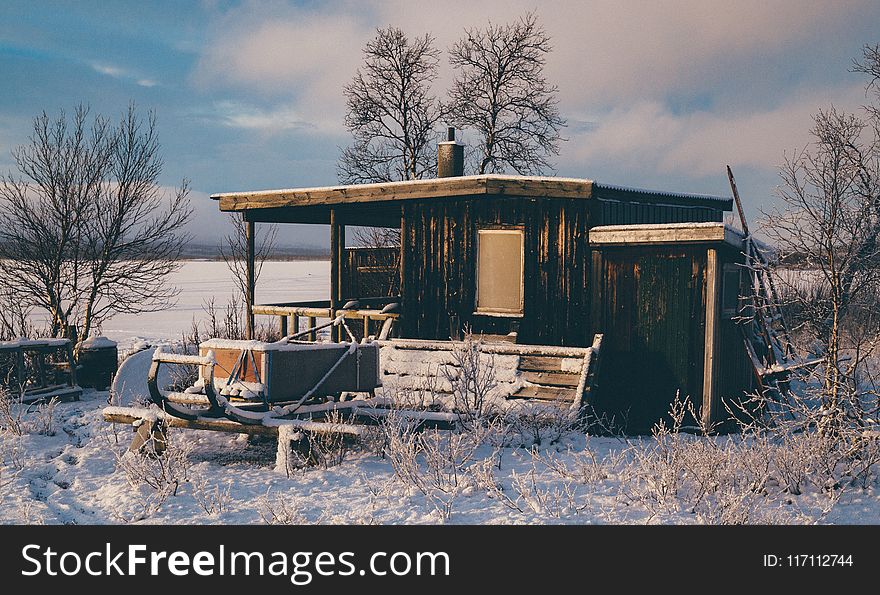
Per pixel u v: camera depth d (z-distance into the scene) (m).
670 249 11.39
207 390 8.34
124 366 13.14
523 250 12.53
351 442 9.38
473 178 12.16
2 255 16.89
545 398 10.91
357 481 7.86
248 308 15.52
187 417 8.81
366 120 29.12
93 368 14.81
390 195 13.02
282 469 8.42
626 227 11.59
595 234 11.91
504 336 12.47
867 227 9.16
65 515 7.02
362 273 19.38
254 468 8.73
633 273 11.71
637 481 7.46
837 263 9.30
